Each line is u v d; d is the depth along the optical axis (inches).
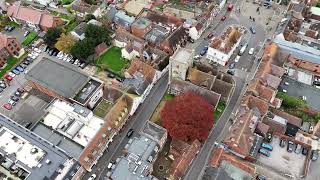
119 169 4035.4
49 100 5216.5
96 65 5767.7
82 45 5625.0
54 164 4018.2
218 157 4269.2
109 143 4736.7
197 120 4471.0
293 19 6127.0
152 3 6727.4
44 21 6348.4
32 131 4456.2
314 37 5925.2
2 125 4407.0
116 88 5036.9
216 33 6294.3
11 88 5511.8
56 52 5999.0
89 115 4503.0
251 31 6264.8
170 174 4264.3
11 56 5944.9
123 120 4805.6
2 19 6579.7
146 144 4284.0
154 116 5049.2
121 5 6732.3
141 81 5108.3
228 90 5019.7
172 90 5236.2
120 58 5885.8
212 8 6318.9
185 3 6545.3
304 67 5625.0
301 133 4714.6
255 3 6791.3
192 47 6067.9
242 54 5871.1
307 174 4365.2
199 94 5000.0
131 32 6112.2
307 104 5098.4
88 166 4340.6
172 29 6166.3
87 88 5012.3
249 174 4094.5
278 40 5851.4
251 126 4522.6
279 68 5236.2
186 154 4370.1
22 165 4030.5
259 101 4761.3
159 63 5506.9
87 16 6397.6
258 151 4527.6
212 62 5753.0
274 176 4308.6
